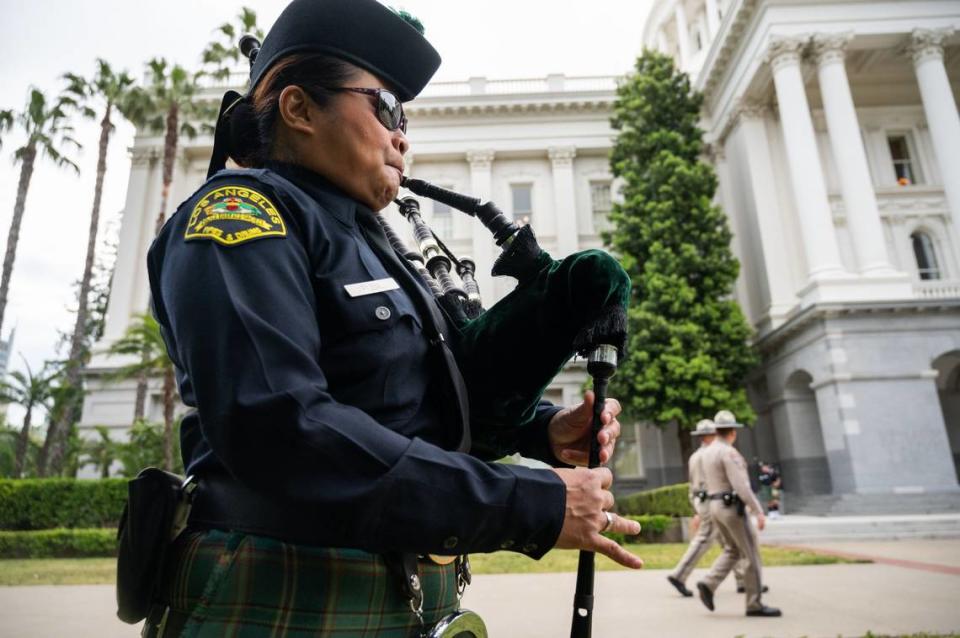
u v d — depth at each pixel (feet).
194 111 78.07
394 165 3.90
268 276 2.87
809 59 75.66
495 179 95.04
